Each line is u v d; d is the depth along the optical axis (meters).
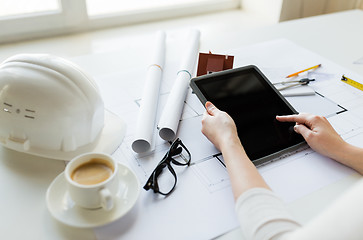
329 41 1.12
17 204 0.52
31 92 0.54
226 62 0.83
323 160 0.63
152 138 0.66
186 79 0.82
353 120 0.74
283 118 0.68
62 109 0.55
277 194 0.54
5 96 0.55
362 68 0.96
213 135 0.62
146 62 0.97
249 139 0.64
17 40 1.20
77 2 1.22
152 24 1.42
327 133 0.63
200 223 0.50
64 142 0.58
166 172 0.59
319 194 0.56
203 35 1.33
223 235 0.49
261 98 0.72
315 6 1.55
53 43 1.21
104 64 0.95
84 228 0.48
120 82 0.86
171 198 0.54
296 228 0.43
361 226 0.33
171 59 0.98
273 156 0.62
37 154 0.58
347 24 1.26
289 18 1.50
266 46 1.07
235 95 0.71
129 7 1.40
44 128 0.56
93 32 1.31
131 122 0.72
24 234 0.48
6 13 1.16
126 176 0.55
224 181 0.58
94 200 0.48
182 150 0.64
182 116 0.74
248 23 1.47
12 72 0.55
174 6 1.47
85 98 0.57
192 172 0.60
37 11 1.20
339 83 0.88
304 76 0.90
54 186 0.53
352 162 0.60
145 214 0.52
